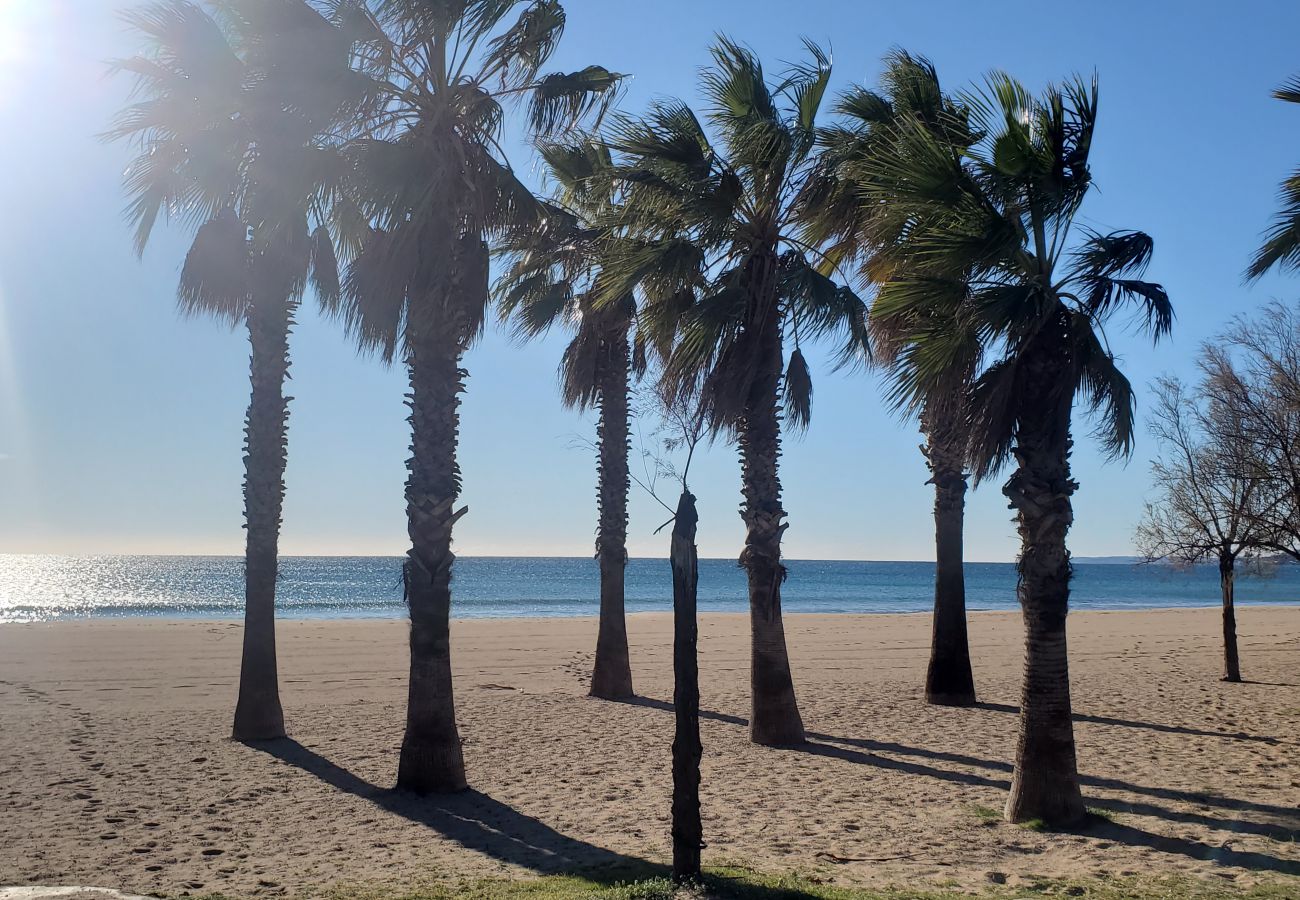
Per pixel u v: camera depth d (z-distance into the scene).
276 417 12.50
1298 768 10.51
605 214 12.06
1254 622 38.62
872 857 7.37
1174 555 17.92
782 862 7.20
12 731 12.84
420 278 9.56
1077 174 7.89
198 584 92.62
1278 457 13.02
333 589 77.81
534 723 13.82
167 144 10.70
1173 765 10.75
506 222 10.02
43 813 8.86
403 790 9.70
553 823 8.60
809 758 11.41
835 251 12.60
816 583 101.25
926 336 8.03
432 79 9.72
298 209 10.05
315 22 9.31
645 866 7.08
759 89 11.61
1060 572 8.22
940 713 14.72
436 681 9.81
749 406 12.10
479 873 7.05
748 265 11.80
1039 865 7.06
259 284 12.13
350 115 9.41
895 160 8.31
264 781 10.20
